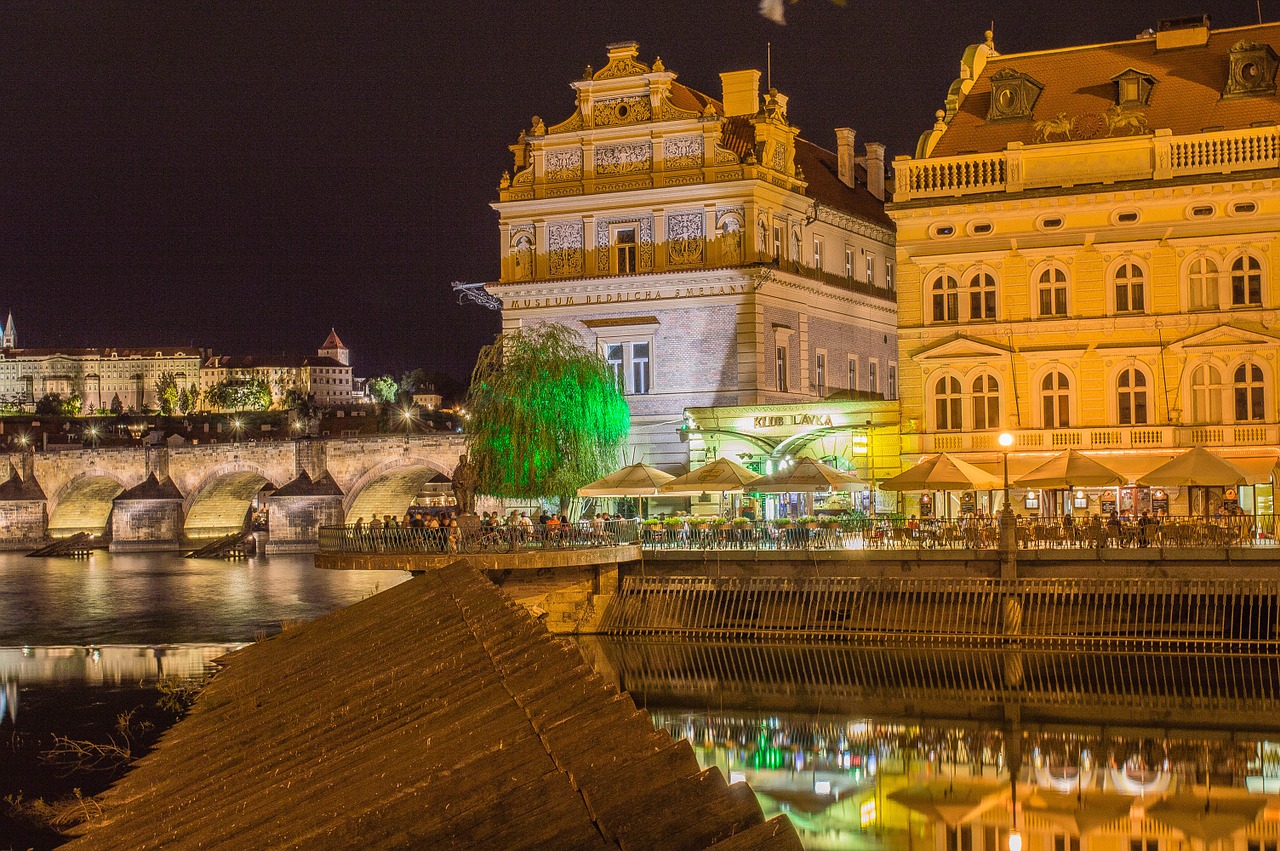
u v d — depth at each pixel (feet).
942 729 146.00
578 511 234.99
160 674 189.57
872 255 303.89
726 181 246.88
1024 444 215.10
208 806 97.60
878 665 180.55
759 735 144.15
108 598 310.04
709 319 247.91
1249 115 210.79
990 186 217.15
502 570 199.31
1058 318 213.46
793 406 235.81
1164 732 142.82
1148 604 184.03
